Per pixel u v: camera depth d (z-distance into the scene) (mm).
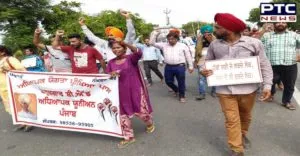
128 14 6062
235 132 4715
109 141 5910
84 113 5953
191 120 6988
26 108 6484
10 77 6500
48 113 6281
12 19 27266
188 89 10719
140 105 5754
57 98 6125
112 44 5574
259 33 7945
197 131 6242
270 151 5125
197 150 5320
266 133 5941
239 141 4727
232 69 4664
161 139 5887
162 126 6633
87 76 5766
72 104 6020
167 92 10430
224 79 4691
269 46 7578
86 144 5840
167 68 8945
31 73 6262
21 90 6449
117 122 5680
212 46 4844
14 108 6609
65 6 30859
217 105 8203
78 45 6227
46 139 6223
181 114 7531
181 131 6281
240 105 4902
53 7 30156
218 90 4832
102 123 5832
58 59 6719
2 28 27422
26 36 26594
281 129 6145
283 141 5527
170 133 6191
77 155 5395
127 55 5664
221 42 4750
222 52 4727
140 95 5746
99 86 5703
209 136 5934
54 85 6086
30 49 8273
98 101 5777
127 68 5562
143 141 5828
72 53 6312
